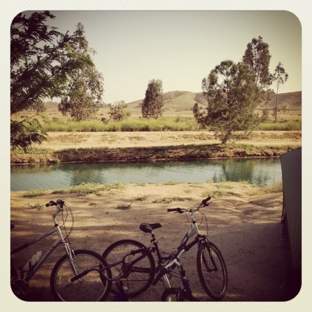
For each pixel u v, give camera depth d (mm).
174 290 4125
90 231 6445
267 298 4547
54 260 5449
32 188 9148
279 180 9586
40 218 7105
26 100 8305
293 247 4758
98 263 4277
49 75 8258
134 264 4445
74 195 8586
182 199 8266
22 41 8039
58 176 9883
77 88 9320
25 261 5559
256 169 10211
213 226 6594
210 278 4527
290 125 10156
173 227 6602
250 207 7723
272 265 5148
